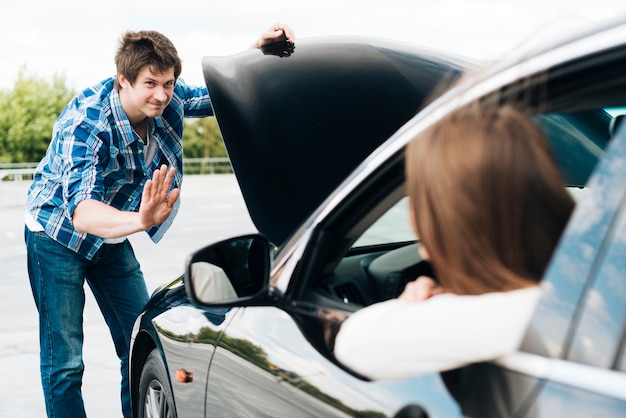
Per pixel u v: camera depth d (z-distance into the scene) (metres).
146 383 2.85
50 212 3.25
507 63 1.40
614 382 1.16
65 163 3.12
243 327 2.04
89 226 2.90
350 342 1.43
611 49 1.25
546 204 1.24
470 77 1.48
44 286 3.33
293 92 2.86
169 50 3.08
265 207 2.69
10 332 5.90
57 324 3.32
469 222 1.23
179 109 3.41
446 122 1.31
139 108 3.12
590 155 2.42
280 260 2.00
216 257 2.04
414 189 1.31
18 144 55.50
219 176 28.75
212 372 2.17
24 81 55.78
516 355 1.29
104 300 3.56
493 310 1.28
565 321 1.24
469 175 1.23
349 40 3.22
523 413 1.25
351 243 1.88
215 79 2.85
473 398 1.33
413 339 1.35
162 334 2.58
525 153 1.23
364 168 1.75
